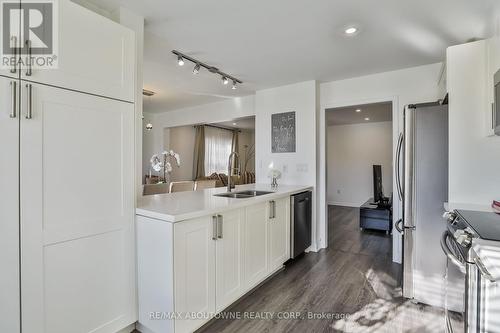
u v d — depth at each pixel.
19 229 1.29
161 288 1.66
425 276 2.20
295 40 2.41
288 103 3.78
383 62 2.92
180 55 2.74
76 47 1.49
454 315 1.51
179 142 7.37
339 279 2.68
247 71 3.22
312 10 1.92
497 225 1.32
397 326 1.91
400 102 3.14
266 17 2.03
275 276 2.75
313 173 3.57
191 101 5.02
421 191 2.20
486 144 1.88
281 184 3.81
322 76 3.39
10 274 1.26
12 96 1.26
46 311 1.39
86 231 1.55
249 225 2.30
